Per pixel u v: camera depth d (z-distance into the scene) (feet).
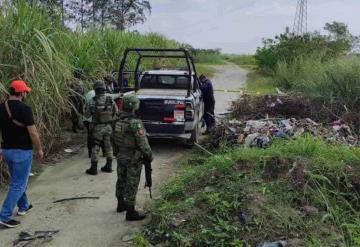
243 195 19.11
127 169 19.65
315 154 21.45
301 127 29.25
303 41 99.14
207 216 18.37
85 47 39.01
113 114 26.73
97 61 40.75
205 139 34.91
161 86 35.01
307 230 17.02
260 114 36.19
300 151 21.85
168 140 35.45
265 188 19.24
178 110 30.63
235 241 16.65
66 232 18.90
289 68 74.18
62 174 26.86
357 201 18.95
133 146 19.43
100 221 19.95
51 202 22.29
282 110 35.91
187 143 32.58
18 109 18.71
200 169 22.85
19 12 26.61
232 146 29.04
